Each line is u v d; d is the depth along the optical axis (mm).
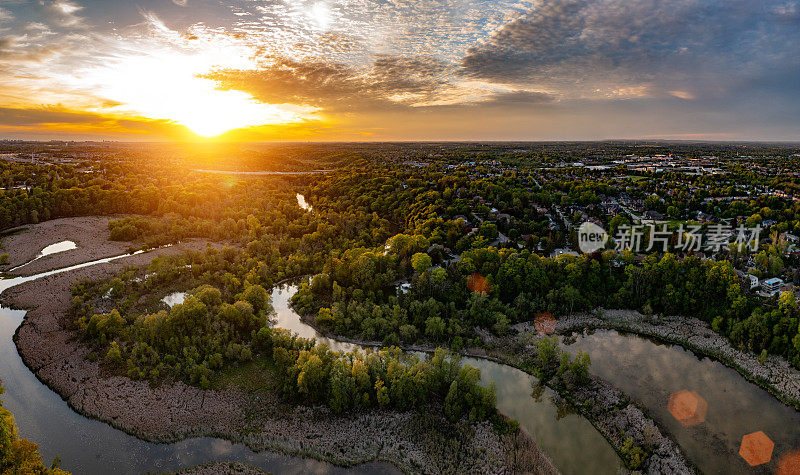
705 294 125562
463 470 75688
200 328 110875
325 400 91125
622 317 126625
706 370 103500
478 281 134750
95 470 75312
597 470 75875
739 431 83750
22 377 98938
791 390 93375
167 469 75688
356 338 117562
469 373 88500
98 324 109938
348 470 76125
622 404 90938
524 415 89312
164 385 95438
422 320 119750
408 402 89812
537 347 109375
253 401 91688
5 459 62219
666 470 74938
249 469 75750
